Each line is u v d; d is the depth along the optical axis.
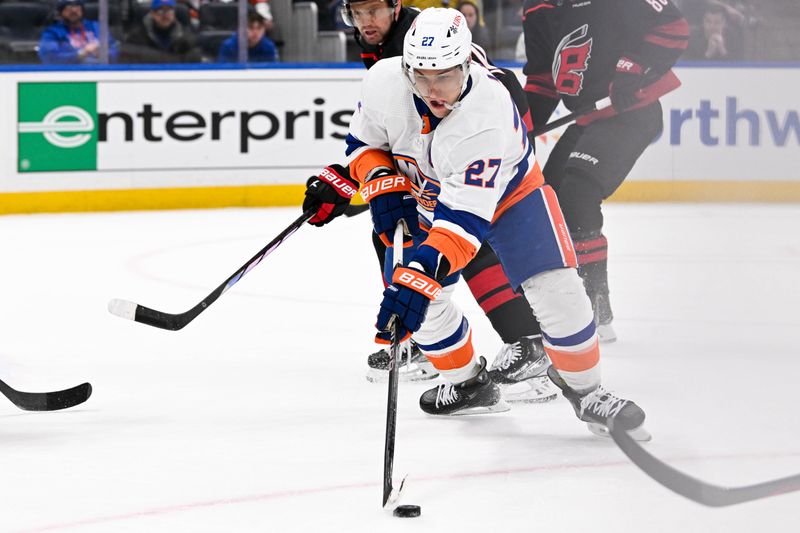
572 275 4.96
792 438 4.95
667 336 7.38
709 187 14.17
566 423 5.58
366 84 5.14
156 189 14.54
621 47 7.73
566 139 8.20
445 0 14.42
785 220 8.02
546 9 7.91
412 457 4.97
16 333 8.02
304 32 14.98
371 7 5.95
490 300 6.06
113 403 6.06
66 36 14.24
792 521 4.04
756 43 12.94
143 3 14.37
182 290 9.65
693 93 14.24
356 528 4.06
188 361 7.12
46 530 4.09
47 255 11.41
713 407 5.45
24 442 5.28
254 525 4.11
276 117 14.79
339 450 5.11
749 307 7.32
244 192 14.82
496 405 5.73
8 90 13.92
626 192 14.77
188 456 5.03
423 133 4.77
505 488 4.52
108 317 8.55
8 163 14.02
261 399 6.15
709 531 3.97
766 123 9.15
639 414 4.96
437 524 4.10
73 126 14.18
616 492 4.44
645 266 10.41
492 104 4.52
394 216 5.19
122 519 4.20
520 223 4.89
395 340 4.41
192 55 14.65
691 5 13.86
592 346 5.05
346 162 5.47
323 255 11.49
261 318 8.50
